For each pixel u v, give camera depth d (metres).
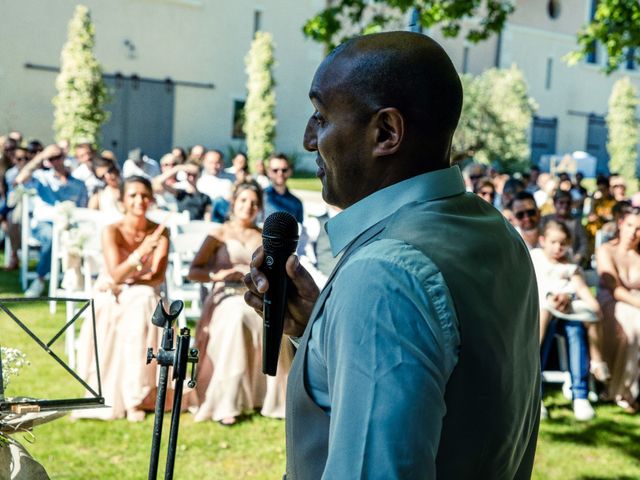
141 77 21.34
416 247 1.28
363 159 1.41
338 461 1.15
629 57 13.22
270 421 5.74
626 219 6.68
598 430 5.92
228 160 22.98
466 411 1.27
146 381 5.61
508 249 1.43
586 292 6.28
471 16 11.60
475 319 1.27
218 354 5.68
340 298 1.24
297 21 24.19
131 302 5.63
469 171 10.31
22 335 7.04
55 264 7.96
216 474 4.78
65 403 1.94
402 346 1.17
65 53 17.38
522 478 1.55
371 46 1.38
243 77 23.25
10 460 1.98
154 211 8.28
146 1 21.17
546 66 32.06
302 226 7.27
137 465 4.82
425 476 1.13
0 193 11.25
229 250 5.82
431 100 1.37
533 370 1.49
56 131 17.98
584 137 33.88
